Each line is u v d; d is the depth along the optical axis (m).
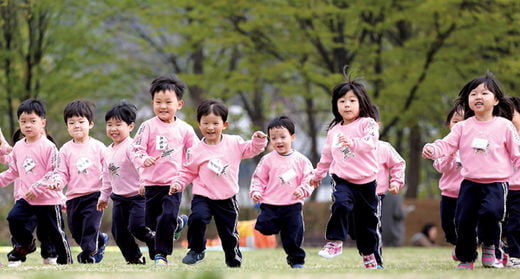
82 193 23.88
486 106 20.22
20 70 58.31
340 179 21.19
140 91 70.25
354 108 21.33
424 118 60.91
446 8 50.59
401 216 47.34
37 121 23.59
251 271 17.62
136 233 22.86
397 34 62.34
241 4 54.00
